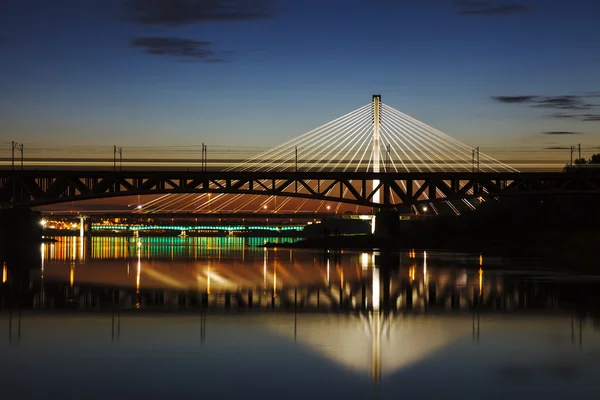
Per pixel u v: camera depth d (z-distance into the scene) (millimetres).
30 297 54875
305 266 94188
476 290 59938
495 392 26031
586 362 30844
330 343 35031
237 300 53000
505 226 156000
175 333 37719
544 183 162250
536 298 53969
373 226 173250
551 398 25266
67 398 25297
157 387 26656
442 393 25938
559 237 136500
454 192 157750
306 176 155375
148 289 61469
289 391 26188
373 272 81500
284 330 38844
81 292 58750
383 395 25672
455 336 37062
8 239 153250
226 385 26953
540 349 33531
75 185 150750
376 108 169875
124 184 151250
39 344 34594
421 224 173500
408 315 44875
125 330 38688
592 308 47812
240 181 155250
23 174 147250
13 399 25172
